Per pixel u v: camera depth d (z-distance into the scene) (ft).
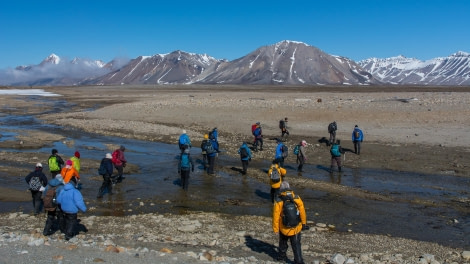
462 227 47.42
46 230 41.16
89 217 48.75
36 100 288.71
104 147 102.73
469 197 60.44
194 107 171.73
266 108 158.71
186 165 62.44
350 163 84.07
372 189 64.80
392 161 84.53
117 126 137.49
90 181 67.56
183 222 47.01
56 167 61.52
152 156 92.17
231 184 66.95
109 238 40.40
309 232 44.86
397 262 34.99
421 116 128.16
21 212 51.39
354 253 38.04
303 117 138.72
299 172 76.84
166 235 42.47
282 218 32.71
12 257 31.73
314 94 278.26
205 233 43.34
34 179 50.06
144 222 47.09
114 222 47.09
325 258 35.94
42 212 51.55
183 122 143.84
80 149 99.91
